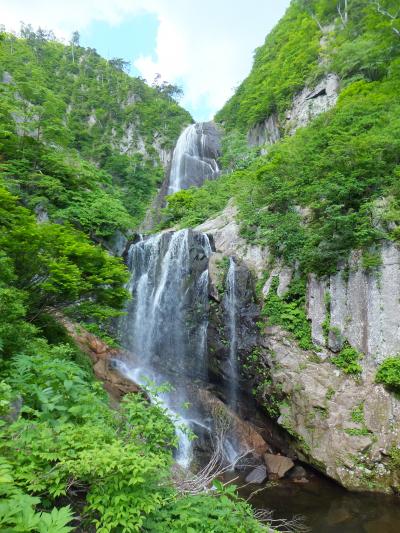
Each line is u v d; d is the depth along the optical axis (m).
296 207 14.85
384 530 7.12
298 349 11.61
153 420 4.28
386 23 20.97
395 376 9.33
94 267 7.96
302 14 35.03
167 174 37.22
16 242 6.65
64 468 2.96
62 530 2.26
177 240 16.80
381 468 8.94
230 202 20.97
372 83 19.06
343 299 11.18
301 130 19.67
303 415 10.40
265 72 33.59
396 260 10.31
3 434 3.20
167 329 15.63
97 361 12.05
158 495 3.13
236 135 32.03
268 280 13.75
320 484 9.40
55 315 9.95
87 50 74.75
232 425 11.74
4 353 5.37
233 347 13.32
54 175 17.98
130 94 65.12
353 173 11.96
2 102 17.70
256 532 3.60
